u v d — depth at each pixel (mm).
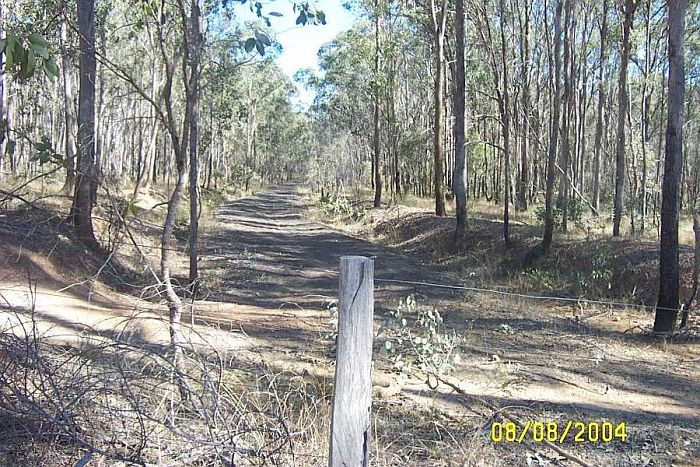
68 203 13742
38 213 5855
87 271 11250
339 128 60344
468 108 38125
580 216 22266
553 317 11938
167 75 5691
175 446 3719
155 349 4387
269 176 95500
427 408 6078
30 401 3758
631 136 26562
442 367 6551
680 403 7109
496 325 10875
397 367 6797
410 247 24094
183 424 3877
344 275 3266
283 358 7504
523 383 7371
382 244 25906
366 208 35031
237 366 5773
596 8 28016
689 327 10633
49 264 10461
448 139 42562
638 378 8047
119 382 3920
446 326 10516
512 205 33219
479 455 4809
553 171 17422
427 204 33938
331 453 3275
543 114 37125
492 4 28969
